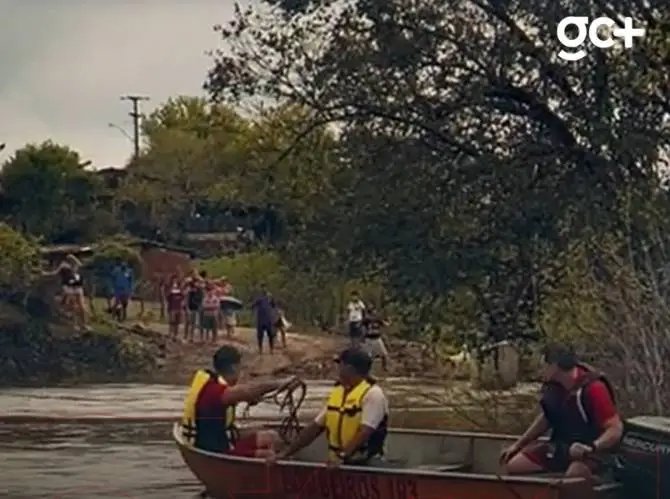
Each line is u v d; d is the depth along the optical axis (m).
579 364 11.98
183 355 41.19
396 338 23.75
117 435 24.36
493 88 20.19
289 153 21.64
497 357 19.69
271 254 28.06
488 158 20.12
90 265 48.34
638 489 10.90
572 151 20.08
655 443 10.79
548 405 11.87
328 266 21.45
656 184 18.59
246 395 14.20
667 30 19.27
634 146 19.36
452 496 11.87
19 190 63.72
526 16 20.02
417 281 20.44
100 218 65.12
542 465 12.04
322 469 12.64
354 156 20.92
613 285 16.50
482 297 20.22
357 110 20.83
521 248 20.05
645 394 15.62
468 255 20.17
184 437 14.24
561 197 19.81
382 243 20.67
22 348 39.56
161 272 52.31
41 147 64.81
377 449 12.73
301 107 21.38
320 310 41.72
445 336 20.55
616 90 19.69
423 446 14.66
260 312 40.69
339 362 12.92
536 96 20.09
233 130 23.08
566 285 18.70
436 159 20.50
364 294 25.23
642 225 17.34
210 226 68.31
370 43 20.59
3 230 42.25
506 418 18.33
